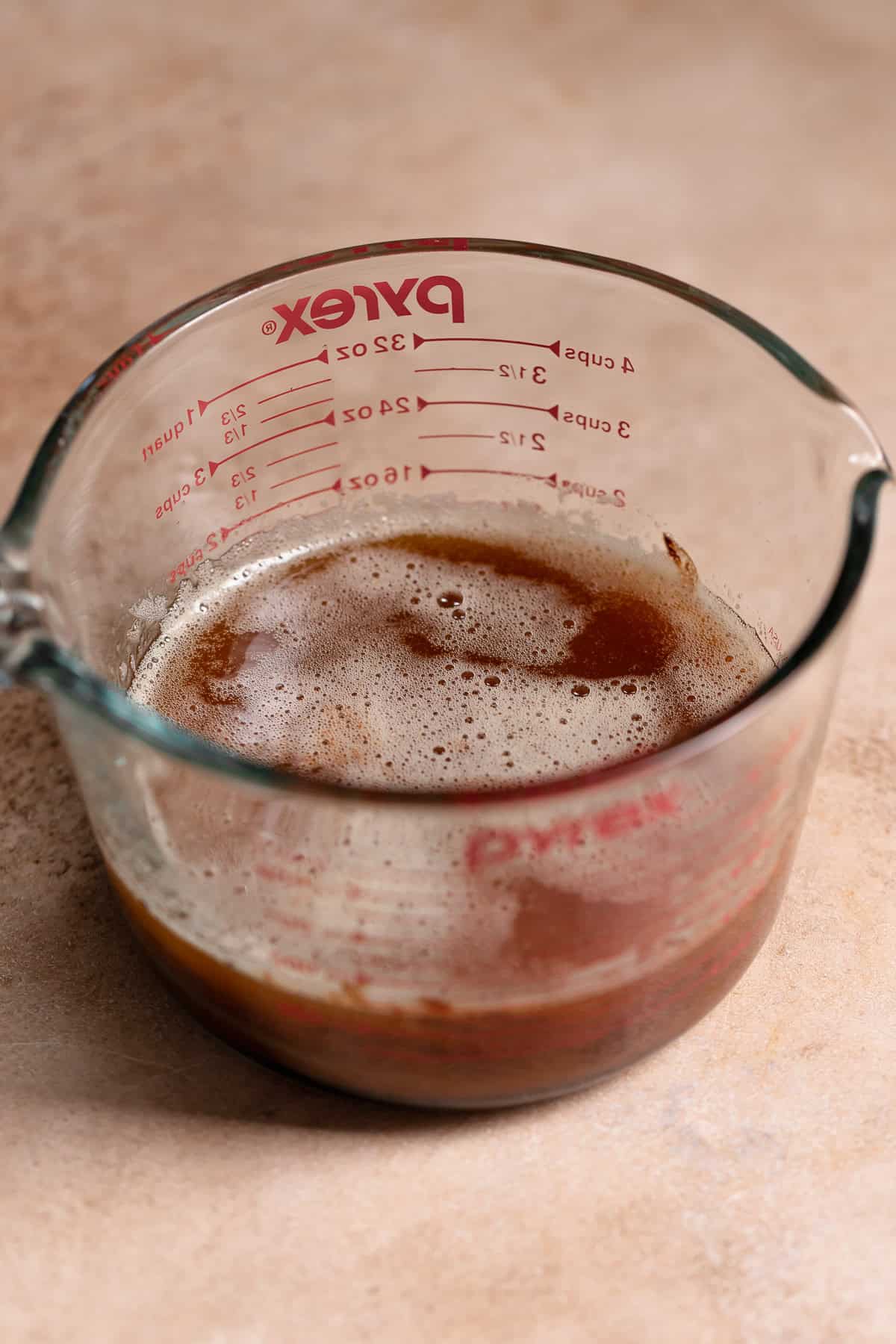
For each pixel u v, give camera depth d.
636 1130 0.44
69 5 0.72
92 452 0.44
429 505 0.51
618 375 0.51
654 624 0.48
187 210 0.64
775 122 0.68
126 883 0.43
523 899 0.39
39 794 0.50
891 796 0.50
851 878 0.48
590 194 0.65
